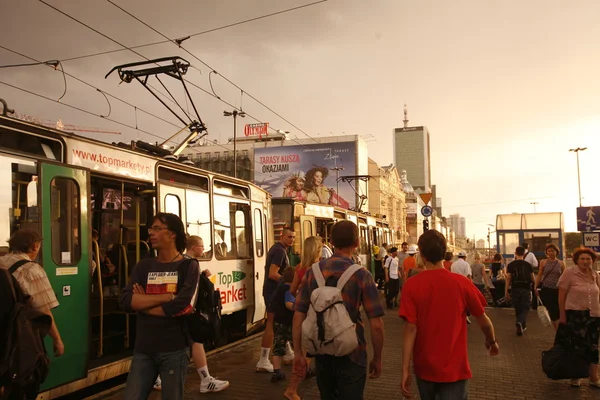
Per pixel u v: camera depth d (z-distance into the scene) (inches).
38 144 231.6
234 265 398.6
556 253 366.9
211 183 374.9
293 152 2699.3
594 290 266.2
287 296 276.2
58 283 226.7
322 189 2637.8
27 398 154.6
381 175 3083.2
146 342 154.6
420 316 156.3
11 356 146.3
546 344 400.2
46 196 226.2
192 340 163.3
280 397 251.0
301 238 639.1
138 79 461.1
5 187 207.9
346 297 155.6
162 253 162.1
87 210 248.2
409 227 4311.0
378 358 157.9
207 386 257.6
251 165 2773.1
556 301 361.4
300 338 161.9
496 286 674.8
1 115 211.2
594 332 266.7
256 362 326.3
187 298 153.8
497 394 261.0
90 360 271.6
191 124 458.3
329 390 161.9
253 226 435.5
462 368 153.1
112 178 280.1
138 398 152.4
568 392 264.2
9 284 152.7
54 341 172.6
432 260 161.2
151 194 309.6
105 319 312.3
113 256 324.8
